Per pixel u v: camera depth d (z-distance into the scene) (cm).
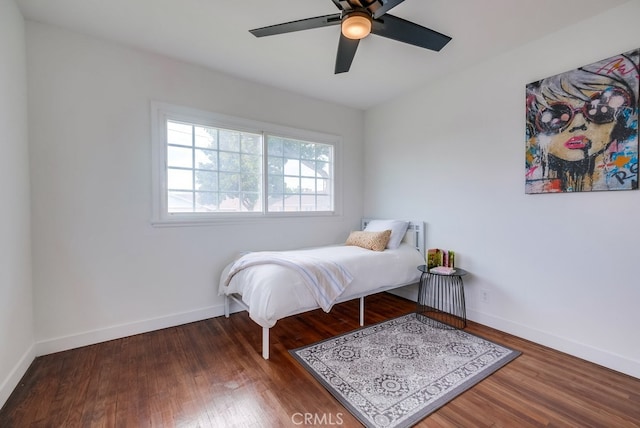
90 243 223
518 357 204
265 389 170
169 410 152
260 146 310
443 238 296
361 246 309
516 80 235
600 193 193
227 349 217
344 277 241
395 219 348
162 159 252
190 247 268
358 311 300
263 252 274
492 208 254
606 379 178
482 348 217
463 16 192
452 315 286
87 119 221
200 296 273
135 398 161
